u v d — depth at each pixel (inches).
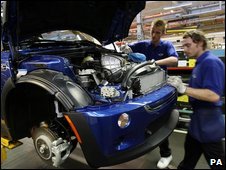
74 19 95.1
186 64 101.9
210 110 62.6
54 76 63.9
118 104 61.6
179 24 111.8
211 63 59.7
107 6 86.0
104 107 59.1
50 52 85.5
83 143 55.4
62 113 59.2
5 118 74.6
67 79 63.6
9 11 67.4
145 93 71.8
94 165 56.5
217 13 105.7
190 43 64.4
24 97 78.1
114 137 55.4
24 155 82.2
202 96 59.7
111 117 54.2
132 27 109.7
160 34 97.8
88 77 72.4
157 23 96.8
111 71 75.4
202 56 63.7
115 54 93.1
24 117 79.4
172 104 77.4
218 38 101.3
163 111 70.2
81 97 60.0
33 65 72.2
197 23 109.5
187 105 97.0
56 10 85.3
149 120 63.6
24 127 79.6
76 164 73.2
